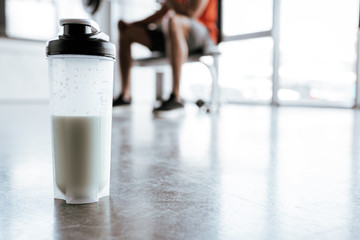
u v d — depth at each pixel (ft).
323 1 14.33
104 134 1.85
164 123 6.69
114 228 1.46
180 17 7.97
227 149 3.72
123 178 2.38
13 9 17.90
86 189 1.79
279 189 2.14
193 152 3.52
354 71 13.47
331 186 2.22
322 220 1.59
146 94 21.42
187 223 1.53
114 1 20.61
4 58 17.10
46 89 18.34
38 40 17.97
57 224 1.50
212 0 9.02
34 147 3.73
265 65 16.42
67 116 1.73
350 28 13.52
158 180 2.34
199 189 2.11
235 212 1.69
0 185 2.17
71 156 1.75
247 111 11.14
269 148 3.82
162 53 9.69
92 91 1.75
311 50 15.11
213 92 10.04
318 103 14.88
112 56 1.81
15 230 1.43
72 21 1.67
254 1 15.98
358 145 4.10
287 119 8.01
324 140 4.53
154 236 1.38
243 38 16.48
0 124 6.12
